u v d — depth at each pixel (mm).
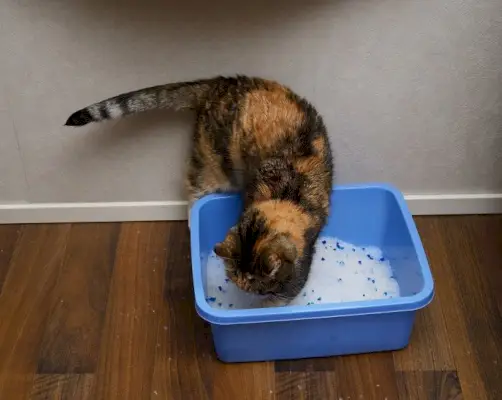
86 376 1716
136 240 2082
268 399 1665
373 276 1940
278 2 1660
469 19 1713
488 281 1937
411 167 2039
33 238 2088
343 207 1973
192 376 1715
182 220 2146
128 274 1977
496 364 1726
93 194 2078
